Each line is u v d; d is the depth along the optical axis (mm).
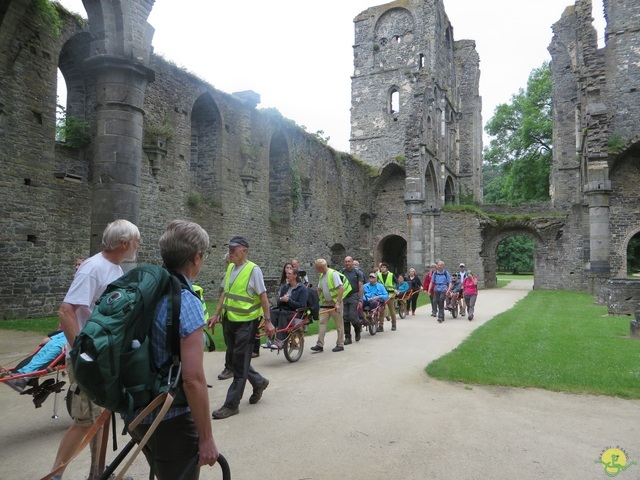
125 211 10031
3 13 12461
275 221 25078
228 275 5879
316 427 4820
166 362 2305
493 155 48094
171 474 2363
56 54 14312
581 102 29094
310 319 8547
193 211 19422
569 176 33500
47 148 14016
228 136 21703
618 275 28328
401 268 40500
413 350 9336
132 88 10258
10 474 3758
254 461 3986
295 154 27000
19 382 4387
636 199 28203
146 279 2258
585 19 25062
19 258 13188
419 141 29203
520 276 57906
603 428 4770
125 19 10219
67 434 3480
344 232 32625
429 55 35594
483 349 8773
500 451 4180
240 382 5293
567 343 9336
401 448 4258
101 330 2023
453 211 33062
